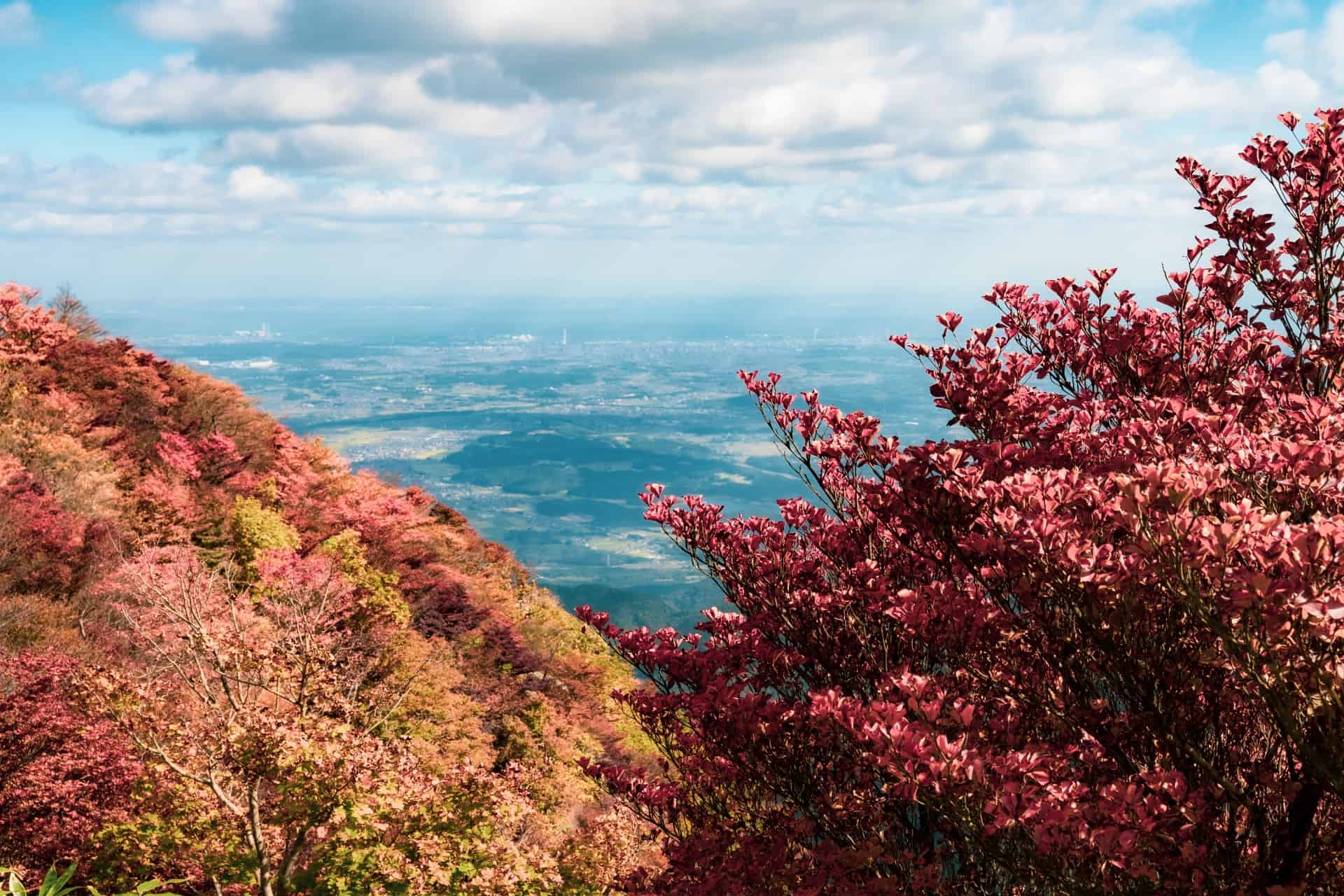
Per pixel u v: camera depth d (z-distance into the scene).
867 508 6.07
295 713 10.34
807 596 6.37
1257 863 4.06
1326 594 2.90
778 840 5.84
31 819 10.29
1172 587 3.31
